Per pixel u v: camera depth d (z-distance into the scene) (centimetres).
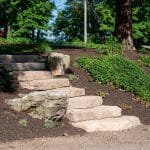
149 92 1402
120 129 1157
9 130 1034
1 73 1295
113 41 1800
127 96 1388
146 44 4434
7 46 1716
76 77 1432
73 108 1227
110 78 1443
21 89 1253
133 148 966
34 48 1645
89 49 1772
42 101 1117
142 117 1288
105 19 4294
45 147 954
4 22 4150
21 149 932
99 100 1292
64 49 1725
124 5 1930
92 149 948
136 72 1492
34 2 4206
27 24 4225
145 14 4178
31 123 1084
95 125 1137
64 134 1066
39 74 1341
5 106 1125
